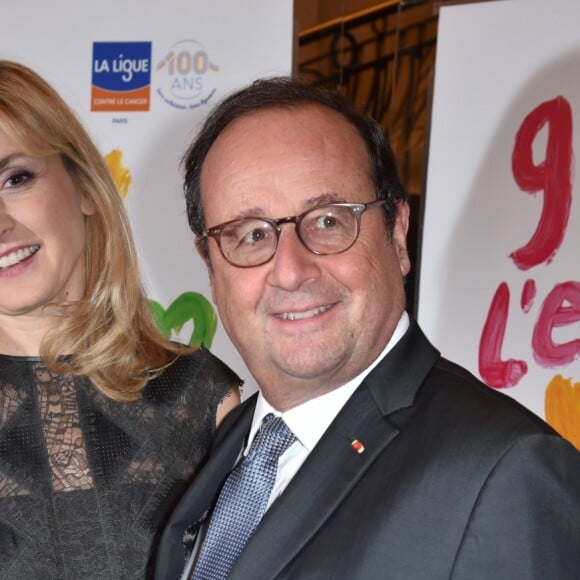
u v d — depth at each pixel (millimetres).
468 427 1296
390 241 1504
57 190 1925
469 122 2691
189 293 2984
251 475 1504
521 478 1213
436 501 1256
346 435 1404
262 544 1362
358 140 1479
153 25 3014
